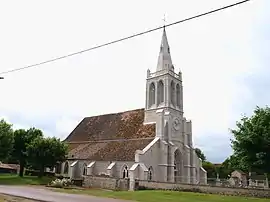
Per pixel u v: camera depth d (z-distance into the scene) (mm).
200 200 26844
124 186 42719
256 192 31094
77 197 25641
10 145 54094
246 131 30781
